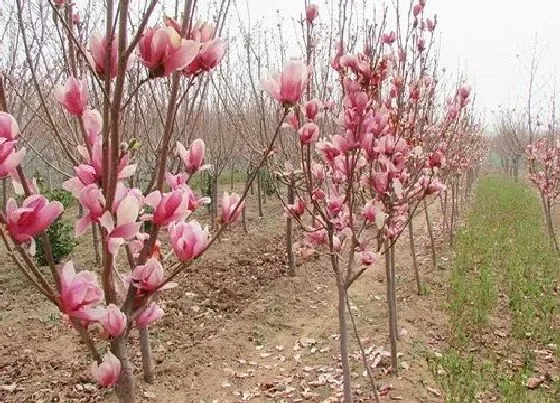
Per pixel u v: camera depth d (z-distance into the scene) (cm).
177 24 151
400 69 457
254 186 1711
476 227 1120
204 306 706
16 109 597
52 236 837
